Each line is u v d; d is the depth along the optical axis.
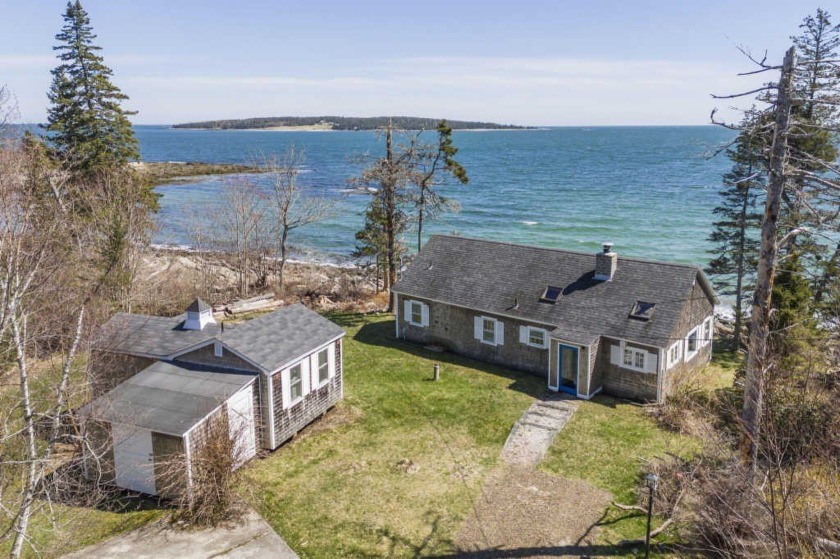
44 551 15.28
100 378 21.86
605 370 25.86
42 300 21.47
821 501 12.45
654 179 107.50
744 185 28.50
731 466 13.62
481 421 23.17
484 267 31.31
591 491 18.36
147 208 39.31
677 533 16.08
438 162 37.41
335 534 16.38
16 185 16.75
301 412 22.14
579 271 28.84
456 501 17.91
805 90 13.84
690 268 26.34
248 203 48.06
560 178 113.31
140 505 17.53
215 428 17.81
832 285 27.95
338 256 59.56
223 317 36.56
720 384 27.33
